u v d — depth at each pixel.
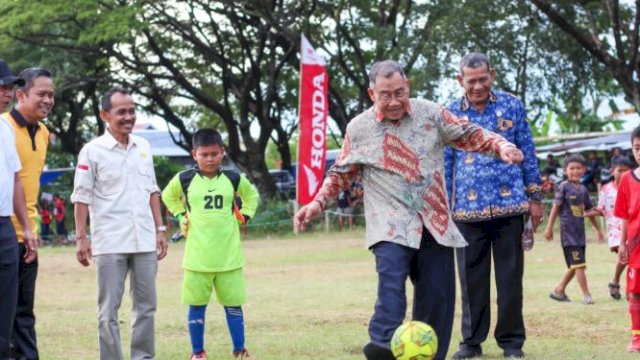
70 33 32.78
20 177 7.13
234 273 7.82
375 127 5.84
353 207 30.62
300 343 8.31
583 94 31.45
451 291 5.86
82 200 7.02
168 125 36.81
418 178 5.77
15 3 30.56
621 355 7.27
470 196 7.34
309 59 23.55
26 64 33.34
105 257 6.98
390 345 5.37
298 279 14.97
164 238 7.46
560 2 28.70
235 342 7.80
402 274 5.61
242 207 8.05
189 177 7.91
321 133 23.58
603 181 23.42
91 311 11.41
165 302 12.04
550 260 16.86
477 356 7.42
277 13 30.80
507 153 5.58
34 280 7.21
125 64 33.44
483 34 28.97
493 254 7.43
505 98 7.42
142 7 29.45
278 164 66.12
